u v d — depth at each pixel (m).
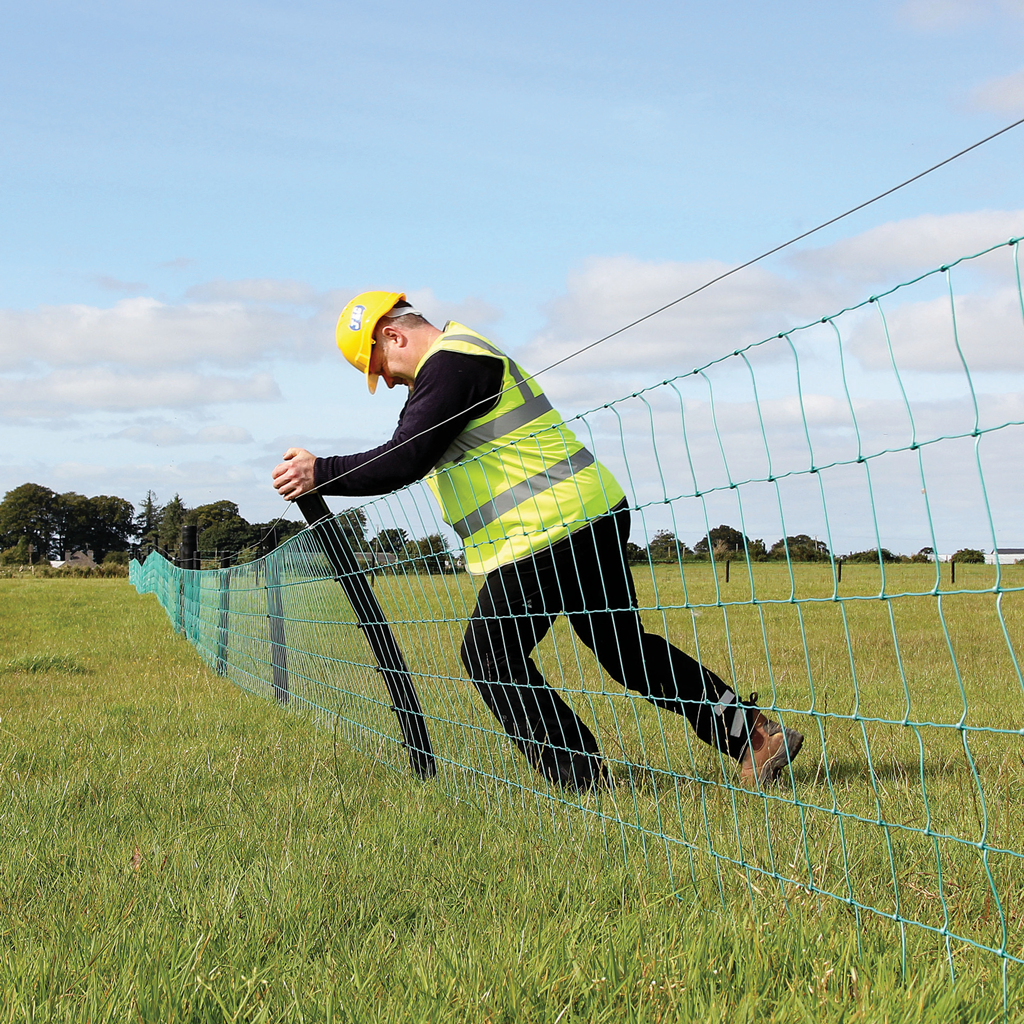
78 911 2.18
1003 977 1.53
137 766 3.91
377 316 3.72
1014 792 2.93
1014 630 9.44
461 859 2.53
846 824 2.62
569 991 1.69
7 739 4.70
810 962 1.74
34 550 131.25
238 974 1.81
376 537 3.70
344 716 4.47
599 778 3.05
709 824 2.65
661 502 2.14
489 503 3.25
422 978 1.75
